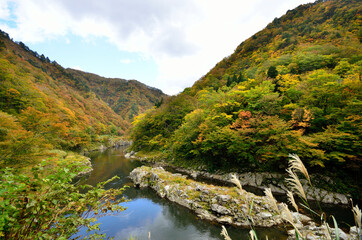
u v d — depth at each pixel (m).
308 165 14.88
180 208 12.32
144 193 15.51
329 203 12.30
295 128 16.47
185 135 24.27
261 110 18.23
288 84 22.33
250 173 17.48
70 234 2.85
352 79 15.66
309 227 8.20
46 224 2.61
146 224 10.38
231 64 83.88
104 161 32.12
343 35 47.59
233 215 10.26
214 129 20.38
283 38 67.44
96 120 88.81
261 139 15.93
